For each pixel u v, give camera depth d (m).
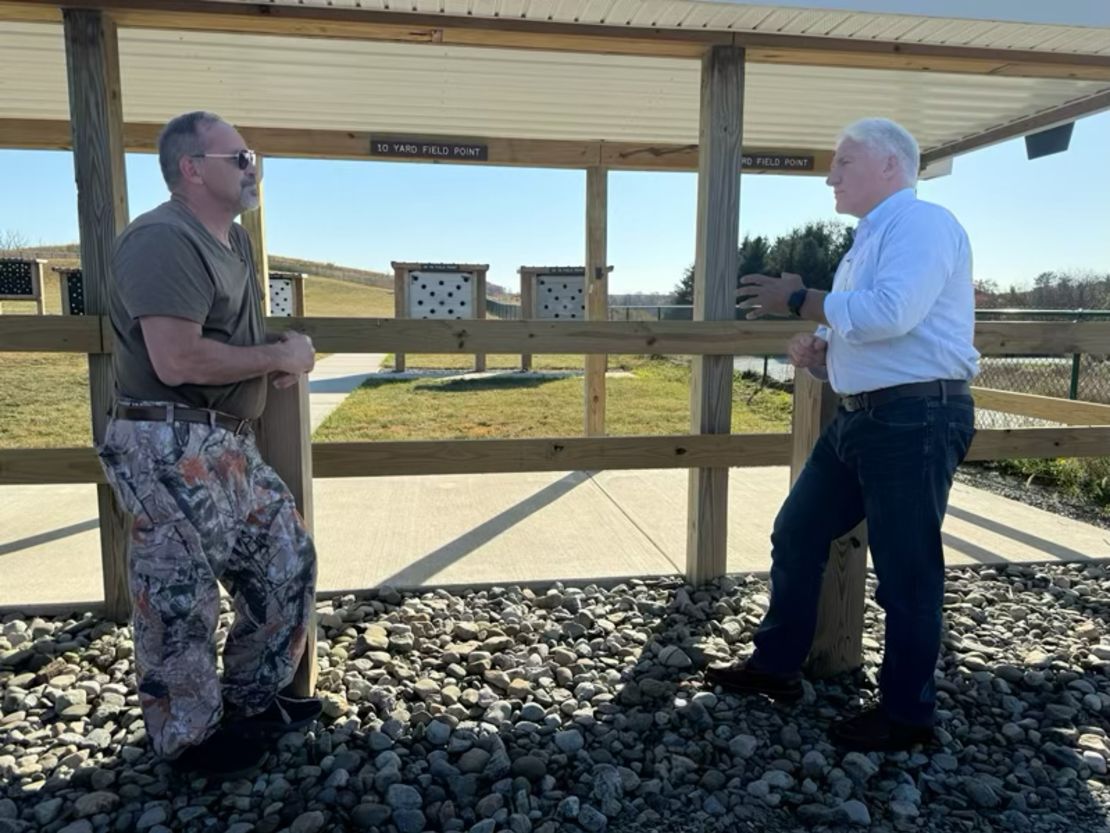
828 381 2.68
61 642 3.06
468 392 10.80
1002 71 3.69
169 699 2.06
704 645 3.06
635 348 3.43
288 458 2.44
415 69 4.57
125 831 2.01
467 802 2.13
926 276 2.06
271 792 2.15
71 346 3.02
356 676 2.77
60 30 3.74
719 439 3.56
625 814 2.11
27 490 5.41
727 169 3.50
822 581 2.71
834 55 3.48
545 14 3.17
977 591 3.73
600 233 6.39
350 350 3.17
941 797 2.20
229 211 2.09
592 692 2.71
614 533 4.47
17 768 2.25
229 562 2.20
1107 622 3.40
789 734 2.45
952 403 2.21
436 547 4.20
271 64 4.47
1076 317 7.68
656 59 4.37
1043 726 2.57
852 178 2.27
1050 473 6.06
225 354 1.95
